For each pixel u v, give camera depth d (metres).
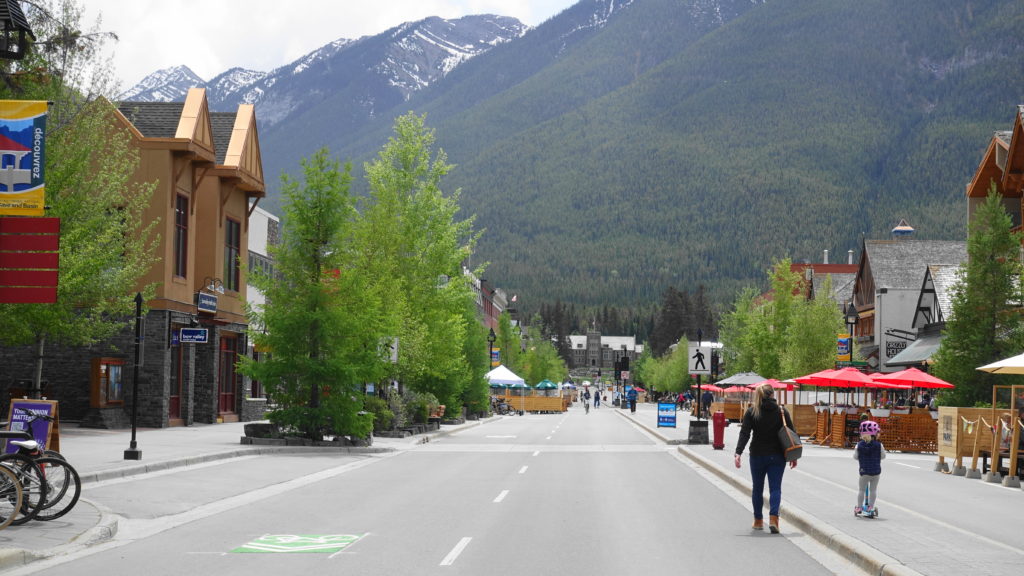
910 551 11.66
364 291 32.56
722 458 28.02
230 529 14.17
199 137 37.25
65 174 25.92
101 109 27.20
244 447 28.19
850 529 13.48
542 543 12.98
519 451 32.94
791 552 12.44
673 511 16.62
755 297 97.50
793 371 58.41
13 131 16.66
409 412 43.59
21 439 13.93
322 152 32.16
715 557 12.01
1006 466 25.09
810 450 34.09
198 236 40.28
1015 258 35.50
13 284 16.75
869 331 64.19
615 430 51.41
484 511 16.41
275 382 31.50
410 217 44.03
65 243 26.06
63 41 24.41
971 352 35.00
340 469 24.78
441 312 44.56
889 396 56.69
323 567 11.20
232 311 42.75
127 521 14.83
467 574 10.80
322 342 31.58
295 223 31.89
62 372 35.38
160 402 35.66
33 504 13.76
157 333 35.53
